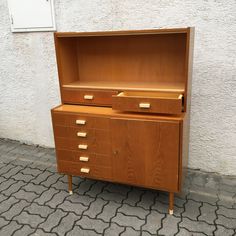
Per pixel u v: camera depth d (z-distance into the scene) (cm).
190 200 193
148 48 198
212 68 200
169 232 164
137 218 177
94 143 181
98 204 192
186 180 216
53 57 248
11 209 189
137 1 205
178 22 199
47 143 285
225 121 208
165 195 201
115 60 209
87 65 217
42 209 188
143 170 175
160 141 165
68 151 191
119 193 205
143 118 164
